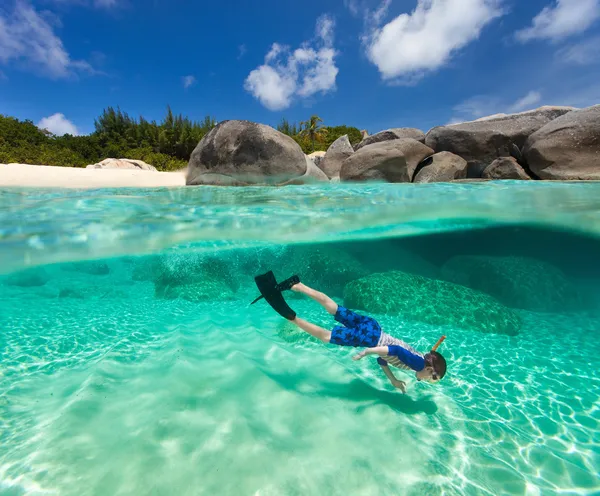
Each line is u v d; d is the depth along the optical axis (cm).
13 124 4669
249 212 761
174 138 4253
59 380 372
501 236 1252
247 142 1159
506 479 241
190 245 877
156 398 311
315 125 4891
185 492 210
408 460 253
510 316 602
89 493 207
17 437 265
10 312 633
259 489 215
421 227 1066
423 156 1304
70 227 659
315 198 785
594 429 307
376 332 339
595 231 995
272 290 350
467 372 421
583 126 1068
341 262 912
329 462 243
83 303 714
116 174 1537
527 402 352
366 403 329
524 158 1225
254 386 341
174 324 569
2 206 645
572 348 504
